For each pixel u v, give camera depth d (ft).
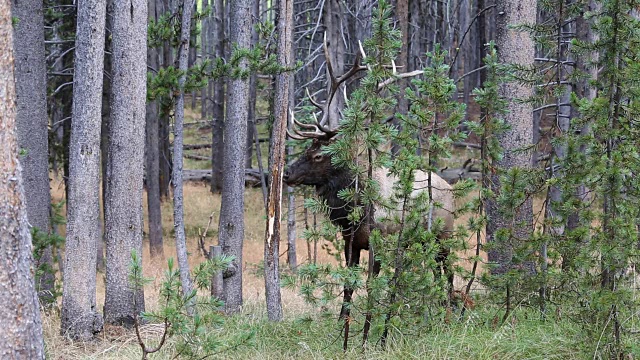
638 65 28.25
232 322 40.04
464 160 113.70
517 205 33.45
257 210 105.91
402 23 68.18
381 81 34.06
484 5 93.30
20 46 45.68
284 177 38.68
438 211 41.32
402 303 31.35
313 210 32.55
